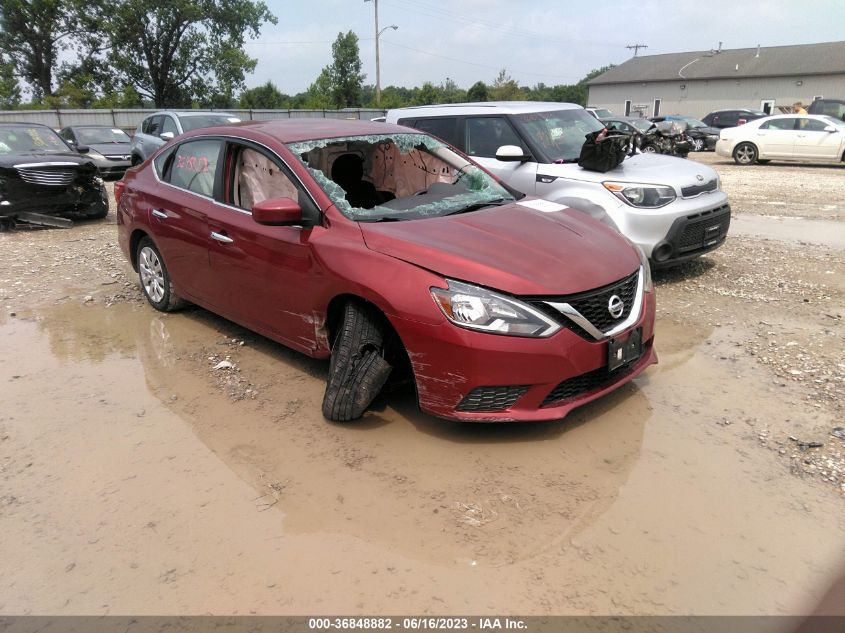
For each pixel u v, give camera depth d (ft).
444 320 10.15
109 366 14.85
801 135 59.16
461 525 8.96
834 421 11.46
